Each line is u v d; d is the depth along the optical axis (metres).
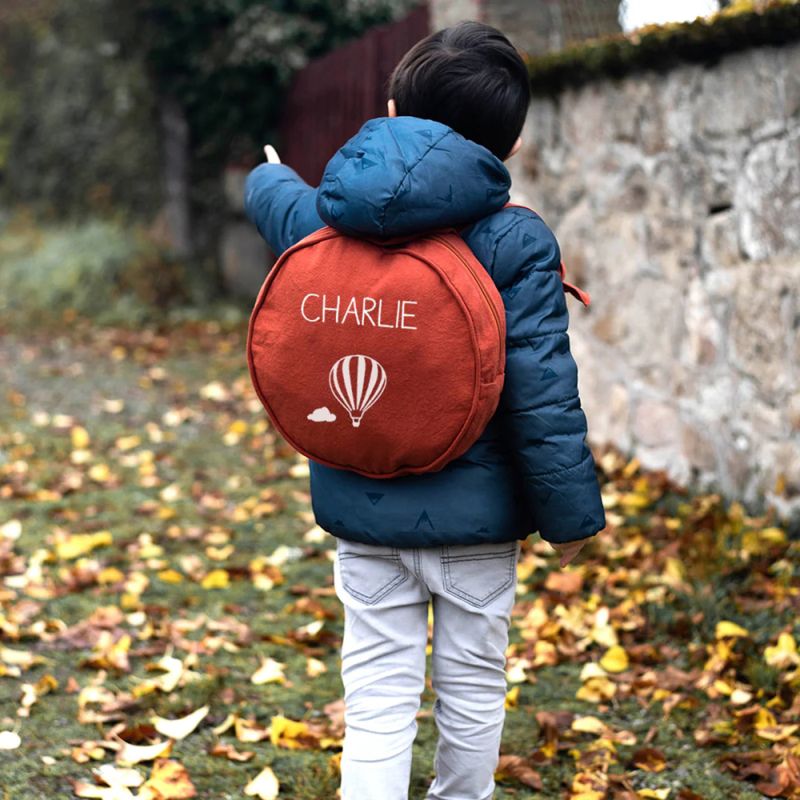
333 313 1.72
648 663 2.96
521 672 2.87
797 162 3.50
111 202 10.70
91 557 3.85
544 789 2.39
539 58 4.96
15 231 10.79
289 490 4.79
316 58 9.80
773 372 3.70
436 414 1.70
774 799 2.32
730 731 2.56
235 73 10.07
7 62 10.98
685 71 4.07
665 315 4.36
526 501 1.83
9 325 9.02
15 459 5.15
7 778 2.36
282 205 2.02
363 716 1.87
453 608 1.89
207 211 10.52
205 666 2.96
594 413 5.01
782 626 3.01
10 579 3.56
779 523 3.66
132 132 10.53
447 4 5.70
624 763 2.49
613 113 4.58
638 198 4.47
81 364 7.66
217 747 2.49
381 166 1.66
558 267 1.80
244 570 3.70
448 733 1.95
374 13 10.03
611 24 4.74
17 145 11.01
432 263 1.68
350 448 1.77
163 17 10.12
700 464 4.20
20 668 2.92
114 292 9.72
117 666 2.90
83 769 2.41
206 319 9.65
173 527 4.21
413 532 1.80
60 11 10.67
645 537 3.80
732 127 3.83
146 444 5.54
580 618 3.20
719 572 3.36
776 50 3.56
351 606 1.90
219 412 6.26
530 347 1.71
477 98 1.84
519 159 5.49
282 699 2.80
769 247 3.68
